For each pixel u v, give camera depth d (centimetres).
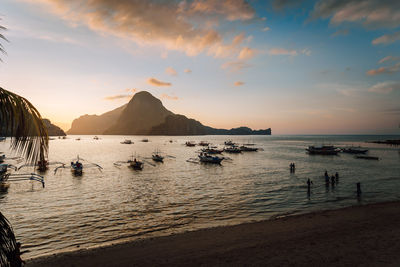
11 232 403
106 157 7312
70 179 3594
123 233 1525
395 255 986
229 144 13812
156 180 3512
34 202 2311
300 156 7462
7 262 388
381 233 1288
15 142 340
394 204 1984
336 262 942
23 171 4250
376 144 14800
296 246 1139
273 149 10950
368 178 3544
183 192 2711
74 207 2127
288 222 1581
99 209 2059
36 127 365
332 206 2116
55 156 7581
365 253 1021
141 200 2358
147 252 1134
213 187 2978
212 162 5666
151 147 12781
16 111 342
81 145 14538
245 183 3231
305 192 2659
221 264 977
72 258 1086
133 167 4769
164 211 1992
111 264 1019
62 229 1600
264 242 1216
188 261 1020
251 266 945
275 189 2823
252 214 1905
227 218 1811
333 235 1285
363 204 2170
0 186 3019
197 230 1462
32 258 1095
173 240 1288
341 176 3744
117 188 2952
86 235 1497
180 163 5731
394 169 4522
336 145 14100
